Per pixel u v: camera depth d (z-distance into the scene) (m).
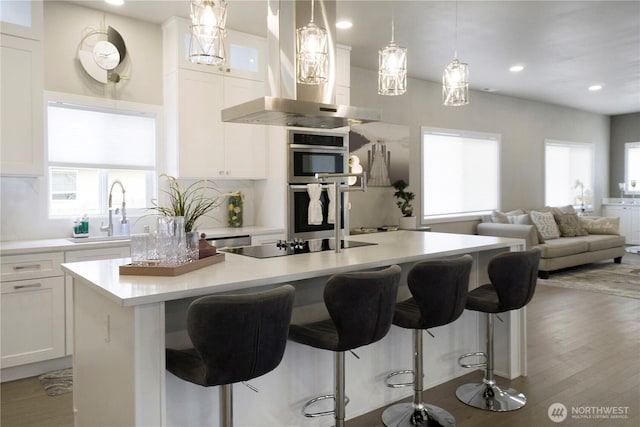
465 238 3.49
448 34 4.59
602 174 9.81
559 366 3.37
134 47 4.15
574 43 4.88
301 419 2.45
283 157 4.50
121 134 4.14
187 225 2.52
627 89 7.14
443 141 6.90
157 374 1.73
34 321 3.21
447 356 3.20
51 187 3.87
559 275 6.73
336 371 2.18
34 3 3.41
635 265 7.57
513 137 7.87
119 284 1.84
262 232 4.37
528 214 7.19
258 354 1.66
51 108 3.79
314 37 2.65
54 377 3.23
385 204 6.16
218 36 2.30
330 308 1.96
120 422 1.82
